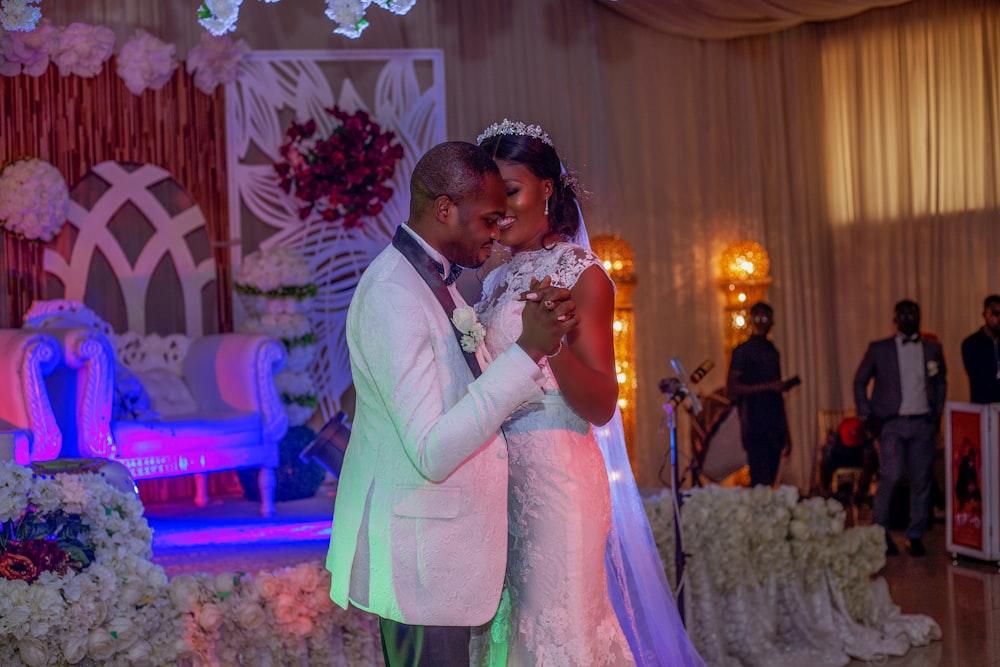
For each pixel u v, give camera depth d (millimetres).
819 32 8297
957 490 6371
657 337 8180
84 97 6824
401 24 7629
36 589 3098
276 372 6422
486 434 2164
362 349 2271
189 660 3361
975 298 7730
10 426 5078
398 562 2258
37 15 4469
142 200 6992
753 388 6844
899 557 6418
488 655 2688
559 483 2557
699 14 7848
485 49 7809
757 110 8281
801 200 8281
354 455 2391
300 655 3529
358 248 7508
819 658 4340
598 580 2594
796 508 4441
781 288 8273
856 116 8258
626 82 8141
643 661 3188
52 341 5137
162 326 7109
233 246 7273
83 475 3420
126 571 3305
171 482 6949
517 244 2807
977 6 7660
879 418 6625
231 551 4859
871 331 8227
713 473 4254
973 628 4859
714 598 4207
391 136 7289
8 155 6625
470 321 2305
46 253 6688
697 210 8242
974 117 7711
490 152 2795
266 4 7387
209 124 7219
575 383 2451
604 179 8031
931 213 7926
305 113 7434
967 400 7766
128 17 7031
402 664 2342
